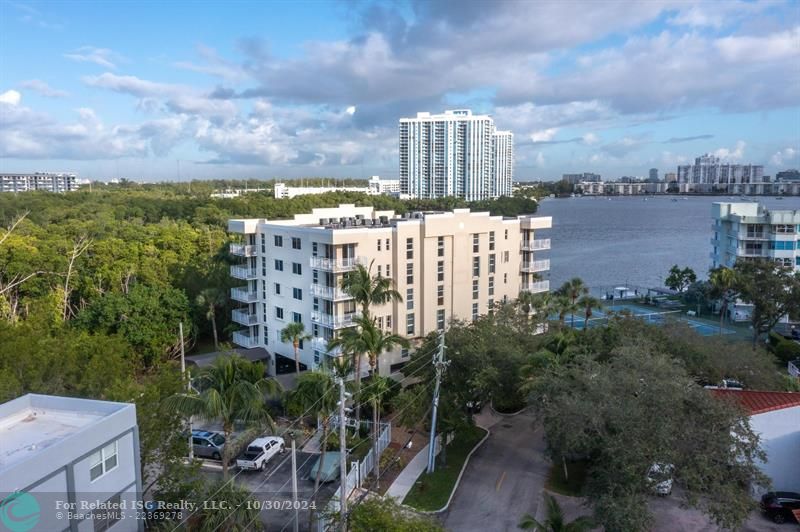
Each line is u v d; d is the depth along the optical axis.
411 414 42.03
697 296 97.62
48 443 22.58
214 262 76.12
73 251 74.88
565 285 65.31
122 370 38.25
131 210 121.75
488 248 64.38
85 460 22.59
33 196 133.50
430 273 58.53
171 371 36.12
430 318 58.84
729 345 47.78
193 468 29.83
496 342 44.47
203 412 28.97
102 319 58.19
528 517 25.53
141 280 73.69
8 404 24.80
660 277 135.88
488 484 37.34
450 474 38.59
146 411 30.19
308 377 34.09
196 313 66.81
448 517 33.25
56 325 56.16
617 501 27.14
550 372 35.91
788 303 67.00
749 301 70.44
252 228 62.53
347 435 42.38
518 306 59.53
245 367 31.80
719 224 100.75
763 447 34.09
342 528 25.53
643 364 32.47
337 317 52.31
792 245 87.19
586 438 30.23
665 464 28.39
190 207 130.12
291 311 58.81
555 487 36.75
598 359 43.81
